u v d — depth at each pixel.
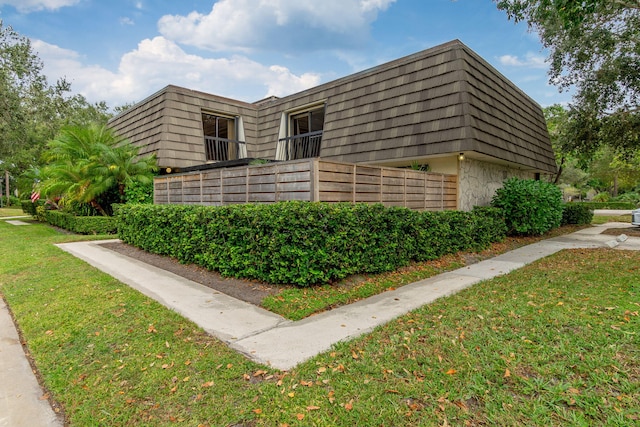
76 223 11.36
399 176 6.83
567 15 6.12
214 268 5.83
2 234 11.46
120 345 3.22
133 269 6.27
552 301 4.00
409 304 4.21
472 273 5.81
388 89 8.91
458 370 2.55
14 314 4.23
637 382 2.31
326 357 2.83
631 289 4.33
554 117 17.67
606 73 11.02
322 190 5.32
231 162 9.81
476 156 8.34
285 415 2.14
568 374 2.45
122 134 13.77
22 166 29.62
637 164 22.58
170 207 7.13
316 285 4.79
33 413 2.34
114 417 2.22
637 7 8.79
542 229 9.29
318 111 11.87
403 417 2.07
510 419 2.02
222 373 2.66
